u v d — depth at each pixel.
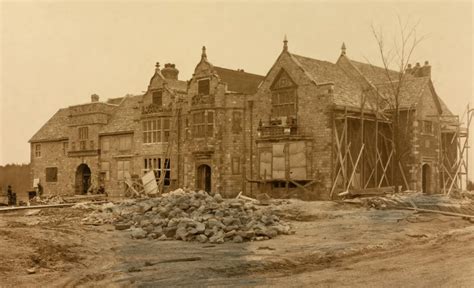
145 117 49.69
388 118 41.97
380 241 21.39
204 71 44.97
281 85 41.00
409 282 14.21
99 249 19.66
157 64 50.25
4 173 70.94
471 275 14.78
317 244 20.83
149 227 24.06
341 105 38.38
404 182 40.97
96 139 56.44
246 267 16.42
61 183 60.56
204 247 20.48
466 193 42.53
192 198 29.69
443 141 47.50
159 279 14.79
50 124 64.88
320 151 38.44
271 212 29.20
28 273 15.27
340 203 32.56
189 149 45.41
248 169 42.91
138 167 50.88
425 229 24.80
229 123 43.31
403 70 44.41
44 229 23.31
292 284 14.18
